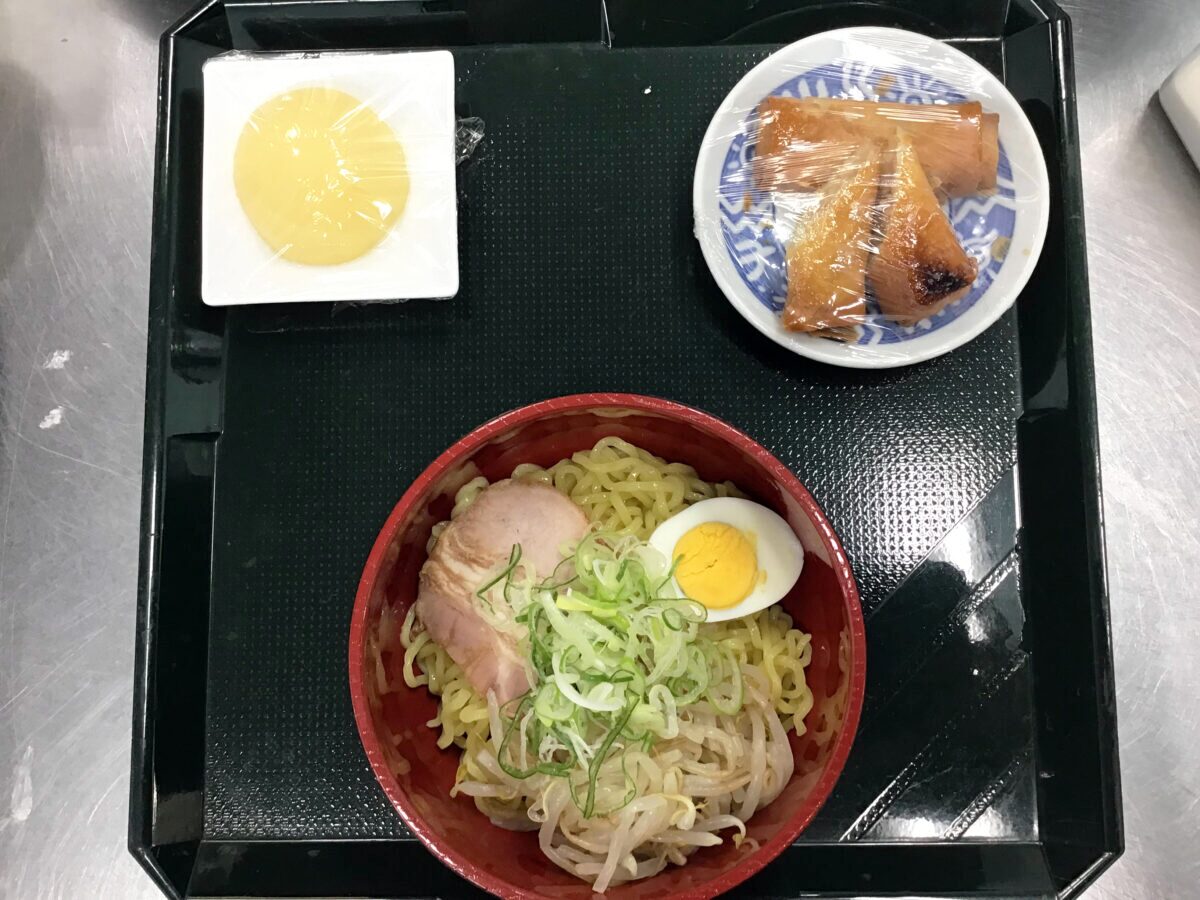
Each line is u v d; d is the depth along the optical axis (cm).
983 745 38
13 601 44
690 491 38
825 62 40
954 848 38
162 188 41
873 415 40
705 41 42
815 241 38
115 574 44
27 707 43
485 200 42
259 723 39
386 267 39
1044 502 39
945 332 38
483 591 35
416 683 37
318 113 39
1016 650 39
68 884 42
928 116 38
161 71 42
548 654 33
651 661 33
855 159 38
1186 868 41
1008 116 39
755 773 34
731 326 41
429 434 41
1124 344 43
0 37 46
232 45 43
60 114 46
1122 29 45
